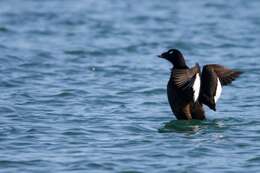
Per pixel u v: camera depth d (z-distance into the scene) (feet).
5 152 40.65
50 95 56.65
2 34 87.04
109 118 49.24
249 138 43.91
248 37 87.81
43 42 82.84
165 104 54.44
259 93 58.80
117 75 66.44
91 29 92.48
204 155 40.34
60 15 102.01
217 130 45.88
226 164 38.73
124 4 114.52
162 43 83.76
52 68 68.85
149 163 38.81
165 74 67.26
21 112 50.57
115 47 80.89
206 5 114.42
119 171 37.50
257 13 106.52
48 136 44.14
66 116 49.62
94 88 60.13
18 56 73.61
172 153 40.57
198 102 47.29
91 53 77.36
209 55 77.77
